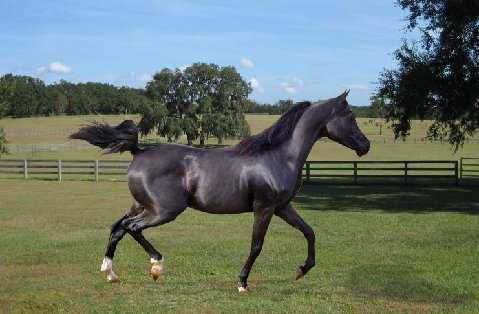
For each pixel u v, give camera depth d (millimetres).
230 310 6059
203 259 9055
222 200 6477
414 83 21406
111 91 151375
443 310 6121
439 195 21141
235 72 74312
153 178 6445
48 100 140125
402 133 23750
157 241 10828
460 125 22906
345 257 9234
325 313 5992
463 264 8617
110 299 6508
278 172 6516
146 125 72312
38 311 6082
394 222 13570
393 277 7727
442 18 21328
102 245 10273
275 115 127562
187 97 73375
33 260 8867
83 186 24719
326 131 6824
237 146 6652
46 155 51562
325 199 19641
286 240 10984
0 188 23562
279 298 6574
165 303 6312
